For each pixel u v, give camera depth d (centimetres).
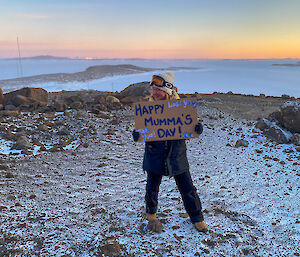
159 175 303
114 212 362
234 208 385
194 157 653
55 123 866
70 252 264
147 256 261
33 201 390
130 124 939
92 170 551
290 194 445
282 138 780
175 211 365
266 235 316
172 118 282
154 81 286
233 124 966
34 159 594
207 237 298
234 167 586
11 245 268
